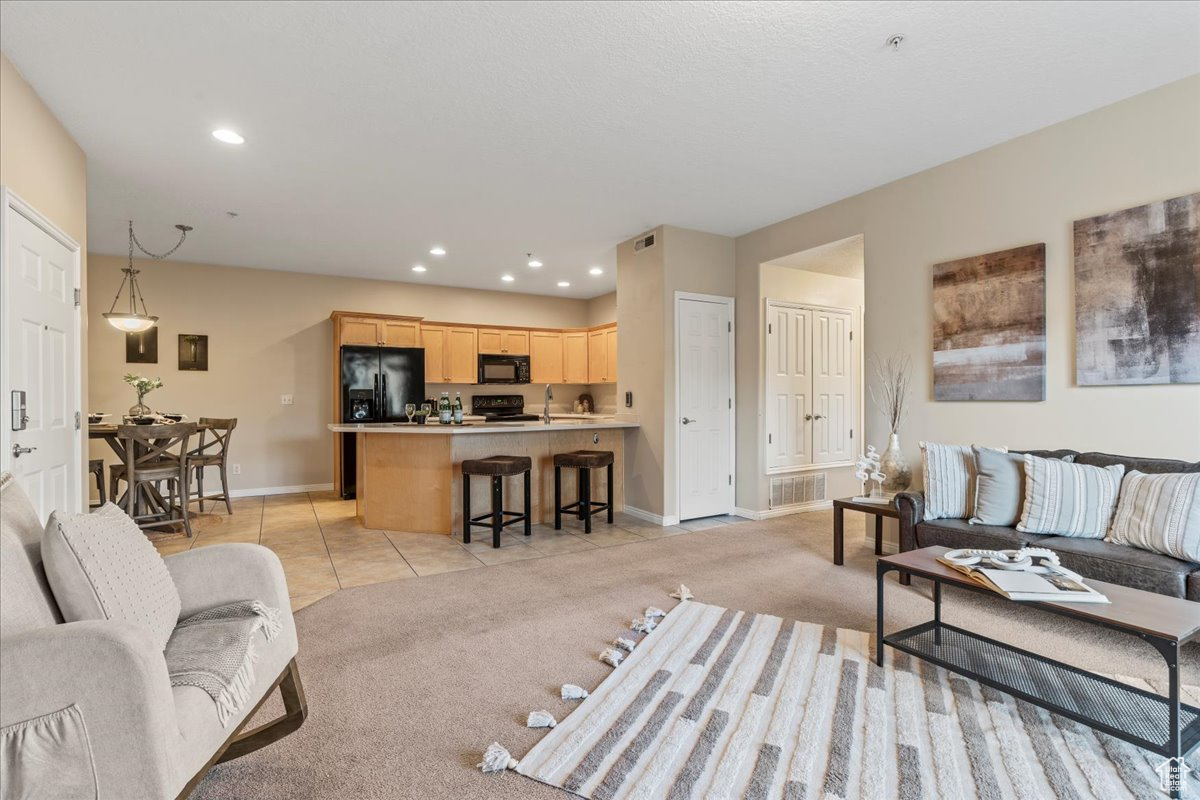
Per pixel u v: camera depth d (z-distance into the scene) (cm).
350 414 631
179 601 161
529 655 238
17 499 146
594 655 238
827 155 354
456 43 239
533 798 150
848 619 273
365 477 485
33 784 105
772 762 163
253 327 647
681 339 502
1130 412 283
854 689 205
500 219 475
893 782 154
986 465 302
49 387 281
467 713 194
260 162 355
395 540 441
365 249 568
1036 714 188
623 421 542
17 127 251
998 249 337
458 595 314
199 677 134
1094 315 294
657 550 407
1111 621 163
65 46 236
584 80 268
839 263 514
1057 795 148
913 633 232
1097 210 296
